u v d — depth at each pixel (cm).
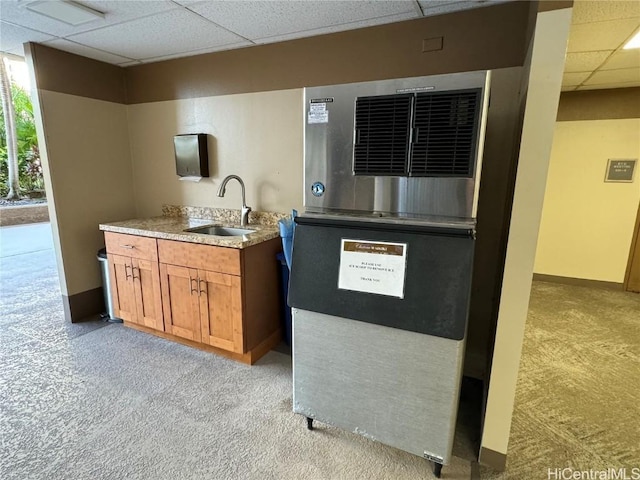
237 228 279
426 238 144
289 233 216
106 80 314
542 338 301
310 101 157
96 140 311
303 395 178
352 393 165
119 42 262
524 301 146
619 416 205
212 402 207
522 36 195
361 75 237
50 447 172
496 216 213
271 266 262
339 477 159
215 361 251
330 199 161
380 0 192
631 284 418
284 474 160
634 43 248
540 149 133
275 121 271
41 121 273
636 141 393
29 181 929
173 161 321
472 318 229
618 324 330
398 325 147
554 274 452
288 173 273
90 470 160
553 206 438
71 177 296
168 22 224
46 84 272
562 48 125
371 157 150
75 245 304
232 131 289
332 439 181
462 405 213
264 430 186
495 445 163
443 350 143
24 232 721
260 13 210
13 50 285
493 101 205
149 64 314
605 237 422
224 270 234
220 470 161
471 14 204
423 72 220
